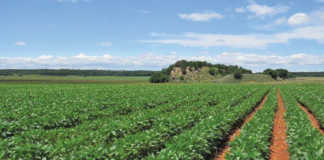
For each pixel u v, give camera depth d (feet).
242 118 55.26
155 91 119.24
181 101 77.15
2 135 35.09
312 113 69.15
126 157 24.84
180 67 541.34
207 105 73.10
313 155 25.26
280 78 487.20
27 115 47.98
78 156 23.03
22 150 24.14
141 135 29.25
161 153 23.90
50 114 48.73
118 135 34.45
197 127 34.50
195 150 26.86
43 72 636.48
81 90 126.21
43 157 24.48
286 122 48.57
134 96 91.56
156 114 48.49
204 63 591.78
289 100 83.82
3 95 94.63
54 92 111.55
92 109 59.62
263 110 55.11
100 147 24.17
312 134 33.83
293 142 32.37
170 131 35.81
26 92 111.34
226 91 123.75
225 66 605.31
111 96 90.89
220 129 38.17
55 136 32.32
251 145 27.61
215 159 33.17
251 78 422.82
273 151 36.35
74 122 48.83
